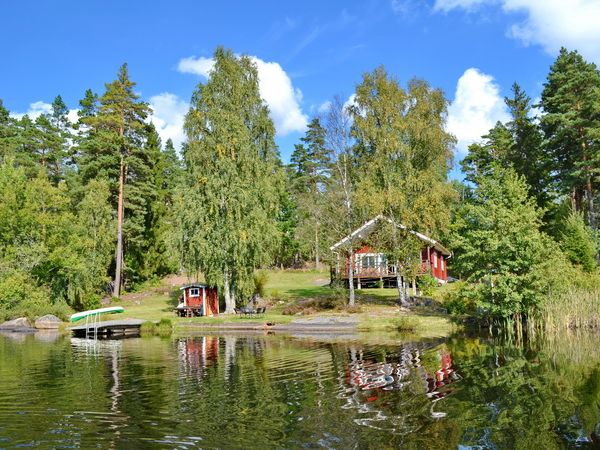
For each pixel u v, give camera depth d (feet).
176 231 124.36
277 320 107.55
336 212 122.21
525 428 32.37
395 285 155.02
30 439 31.83
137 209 169.27
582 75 138.00
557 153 149.48
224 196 118.21
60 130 234.99
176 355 68.49
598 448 28.81
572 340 71.31
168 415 36.83
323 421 34.47
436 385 44.60
